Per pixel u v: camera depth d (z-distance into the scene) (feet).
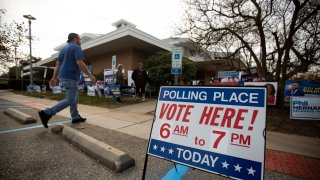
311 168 7.81
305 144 10.85
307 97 17.51
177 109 6.39
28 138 10.79
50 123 14.47
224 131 5.39
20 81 77.56
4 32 56.24
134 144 10.24
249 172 4.73
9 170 7.16
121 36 42.63
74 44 13.57
